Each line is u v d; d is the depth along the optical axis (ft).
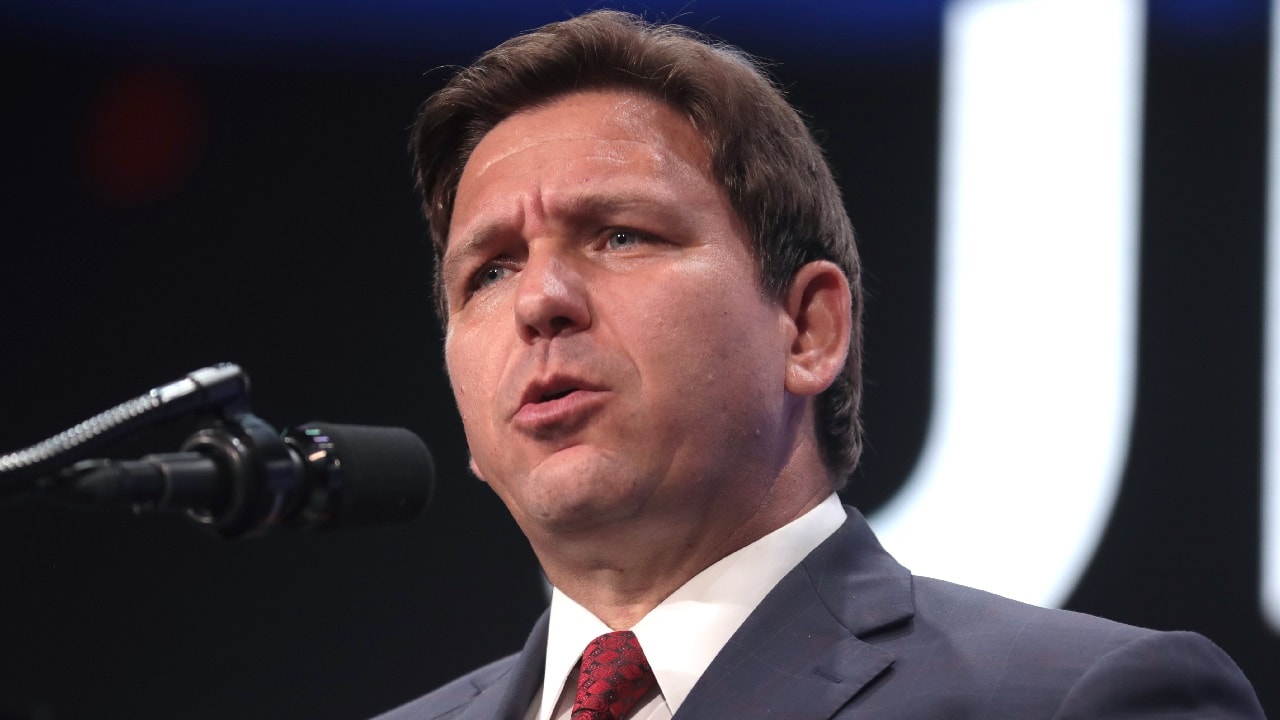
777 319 18.71
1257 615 32.14
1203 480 32.76
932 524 34.17
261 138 40.63
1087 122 34.37
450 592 38.65
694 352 17.35
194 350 40.06
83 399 39.93
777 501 18.49
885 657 16.78
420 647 38.45
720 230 18.34
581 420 17.06
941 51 36.27
